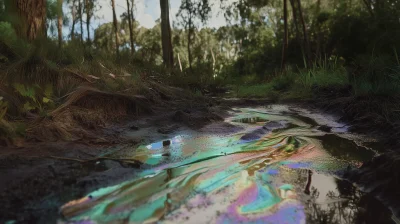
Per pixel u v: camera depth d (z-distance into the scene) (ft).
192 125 14.33
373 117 14.19
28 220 5.85
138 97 16.44
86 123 12.46
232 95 29.27
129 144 11.14
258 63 77.00
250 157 10.00
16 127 10.13
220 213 6.32
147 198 6.91
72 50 18.98
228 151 10.64
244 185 7.71
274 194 7.22
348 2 62.80
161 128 13.51
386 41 34.96
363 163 8.70
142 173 8.41
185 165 9.14
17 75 13.34
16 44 14.99
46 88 12.84
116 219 6.00
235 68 88.33
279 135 13.05
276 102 23.98
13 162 8.30
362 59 24.06
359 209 6.51
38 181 7.41
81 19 83.61
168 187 7.52
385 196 6.97
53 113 12.08
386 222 6.01
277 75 40.52
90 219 5.98
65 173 8.04
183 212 6.34
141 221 5.96
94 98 14.35
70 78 15.40
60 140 10.55
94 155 9.68
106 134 11.99
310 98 23.73
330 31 58.29
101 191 7.18
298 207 6.62
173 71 29.99
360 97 17.01
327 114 17.98
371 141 11.87
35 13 18.17
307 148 11.05
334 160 9.66
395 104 14.98
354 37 52.75
